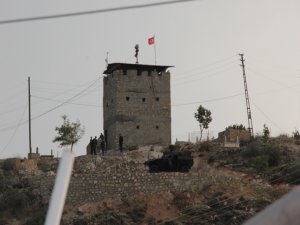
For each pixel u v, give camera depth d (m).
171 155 108.12
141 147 139.12
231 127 145.50
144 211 98.56
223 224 94.50
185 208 99.00
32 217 99.62
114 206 99.94
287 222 12.09
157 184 102.81
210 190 102.56
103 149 135.38
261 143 125.62
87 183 101.69
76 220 96.75
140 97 146.75
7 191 106.62
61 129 143.38
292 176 108.56
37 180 107.88
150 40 150.12
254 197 100.06
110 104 148.25
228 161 119.88
